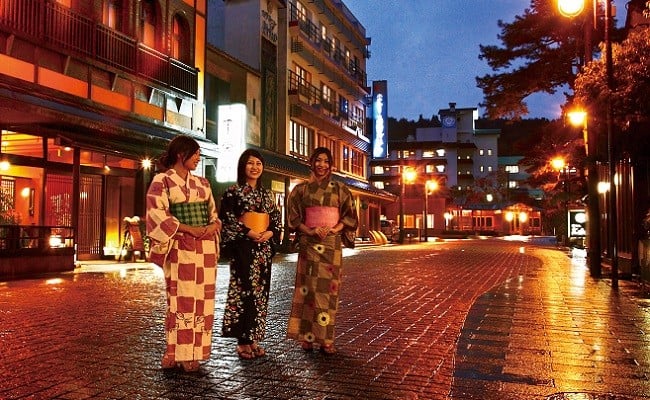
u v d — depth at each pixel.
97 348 5.65
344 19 42.97
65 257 14.65
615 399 4.15
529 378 4.71
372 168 83.38
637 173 13.32
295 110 32.31
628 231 14.19
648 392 4.32
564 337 6.40
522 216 87.25
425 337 6.40
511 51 25.58
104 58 17.42
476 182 91.69
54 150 16.39
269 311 8.37
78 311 8.02
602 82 10.00
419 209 73.44
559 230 42.47
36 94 14.09
